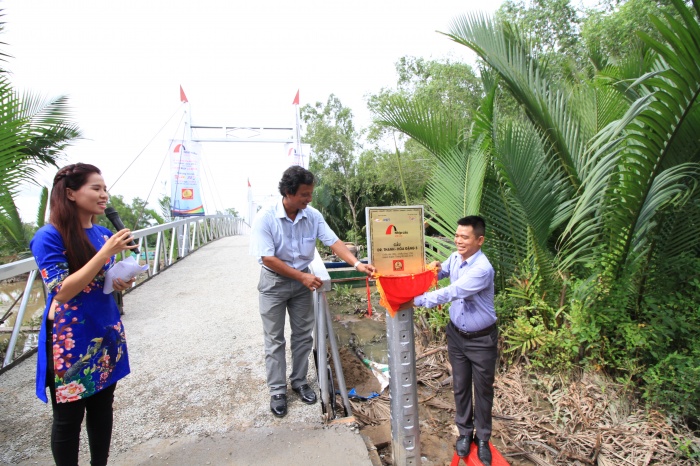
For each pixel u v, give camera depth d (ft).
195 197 40.47
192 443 8.06
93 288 6.08
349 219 39.42
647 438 9.96
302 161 41.65
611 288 11.93
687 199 11.00
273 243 8.57
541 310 13.05
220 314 15.84
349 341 17.04
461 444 9.18
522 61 15.75
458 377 9.15
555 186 14.02
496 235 14.62
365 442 8.79
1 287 29.66
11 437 8.23
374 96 36.81
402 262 7.51
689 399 10.16
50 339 5.88
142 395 9.84
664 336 11.19
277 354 9.04
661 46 8.26
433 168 15.81
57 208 5.74
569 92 17.02
